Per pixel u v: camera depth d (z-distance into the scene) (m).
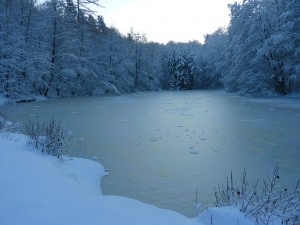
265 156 8.60
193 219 3.99
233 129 13.13
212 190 6.01
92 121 15.89
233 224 3.64
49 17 36.12
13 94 29.38
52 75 36.72
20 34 31.17
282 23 31.19
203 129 13.23
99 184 6.28
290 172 7.13
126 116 18.08
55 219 3.20
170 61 75.12
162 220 3.59
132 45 58.81
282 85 33.69
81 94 42.66
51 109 22.34
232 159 8.32
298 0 28.98
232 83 45.34
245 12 37.25
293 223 3.59
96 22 48.41
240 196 4.28
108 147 9.84
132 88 55.94
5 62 28.67
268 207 3.86
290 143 10.21
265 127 13.53
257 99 30.95
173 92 55.41
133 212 3.71
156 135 11.90
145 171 7.27
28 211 3.34
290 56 31.03
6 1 30.03
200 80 73.06
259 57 32.78
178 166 7.68
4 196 3.68
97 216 3.38
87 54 42.16
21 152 5.95
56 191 4.12
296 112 18.94
